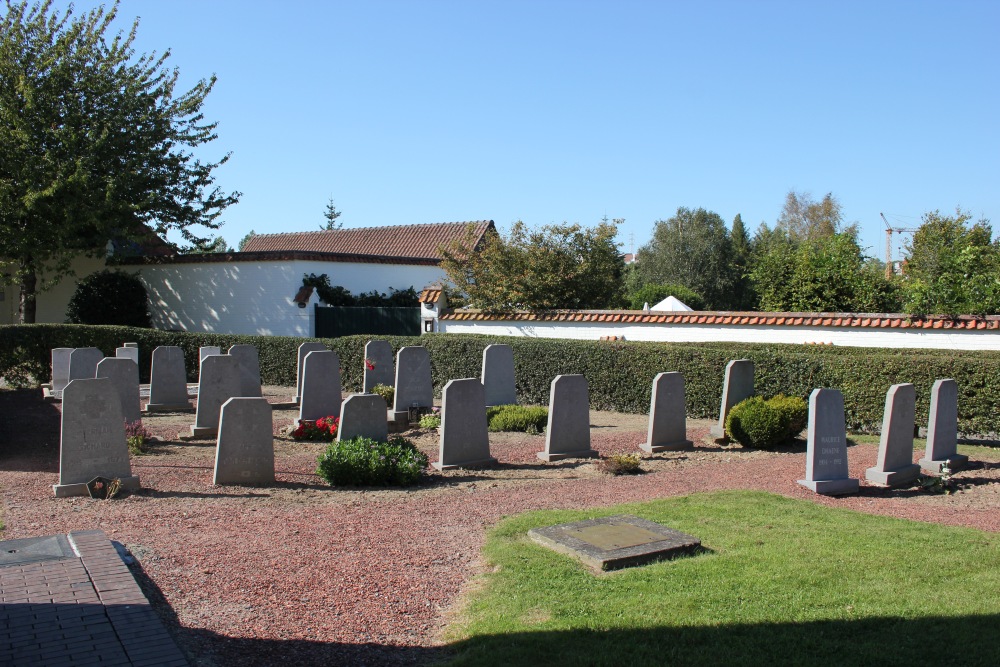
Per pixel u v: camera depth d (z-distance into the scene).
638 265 53.78
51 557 5.42
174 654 4.04
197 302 26.69
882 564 5.81
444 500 7.99
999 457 10.79
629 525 6.65
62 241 22.62
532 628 4.60
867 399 12.62
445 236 36.16
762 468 9.92
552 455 10.39
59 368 16.61
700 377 14.25
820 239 25.89
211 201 26.81
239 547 6.18
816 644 4.37
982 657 4.21
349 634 4.61
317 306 25.45
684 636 4.47
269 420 8.67
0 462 9.70
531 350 16.72
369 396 9.66
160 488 8.26
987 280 19.55
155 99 25.30
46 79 23.20
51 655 3.96
